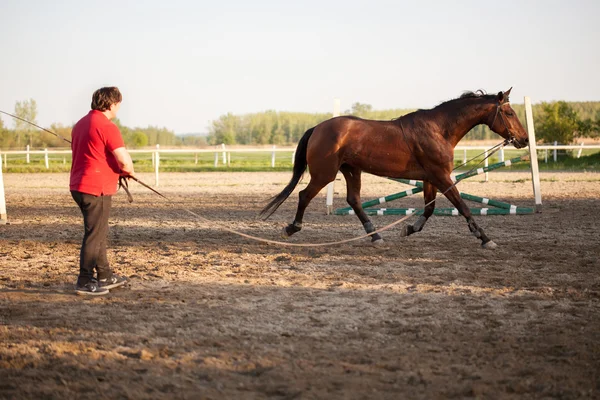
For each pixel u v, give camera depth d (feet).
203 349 13.96
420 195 54.90
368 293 19.16
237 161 125.39
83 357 13.41
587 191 54.13
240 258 25.17
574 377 12.03
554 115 120.88
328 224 35.40
